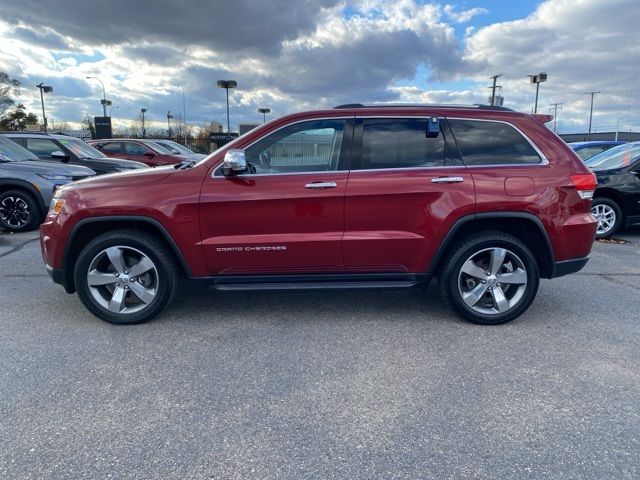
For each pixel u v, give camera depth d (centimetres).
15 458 238
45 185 838
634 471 229
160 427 265
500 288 407
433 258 397
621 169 766
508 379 317
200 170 396
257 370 331
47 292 501
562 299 480
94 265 401
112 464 235
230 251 394
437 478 225
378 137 399
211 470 231
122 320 407
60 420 271
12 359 346
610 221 771
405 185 387
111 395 298
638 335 390
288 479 225
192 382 314
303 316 434
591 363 340
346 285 403
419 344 373
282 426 266
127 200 388
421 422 269
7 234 828
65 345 370
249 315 436
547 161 399
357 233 393
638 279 552
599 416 275
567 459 238
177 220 388
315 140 399
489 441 252
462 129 402
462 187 388
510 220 399
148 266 400
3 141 932
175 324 414
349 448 247
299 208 389
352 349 364
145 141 1542
